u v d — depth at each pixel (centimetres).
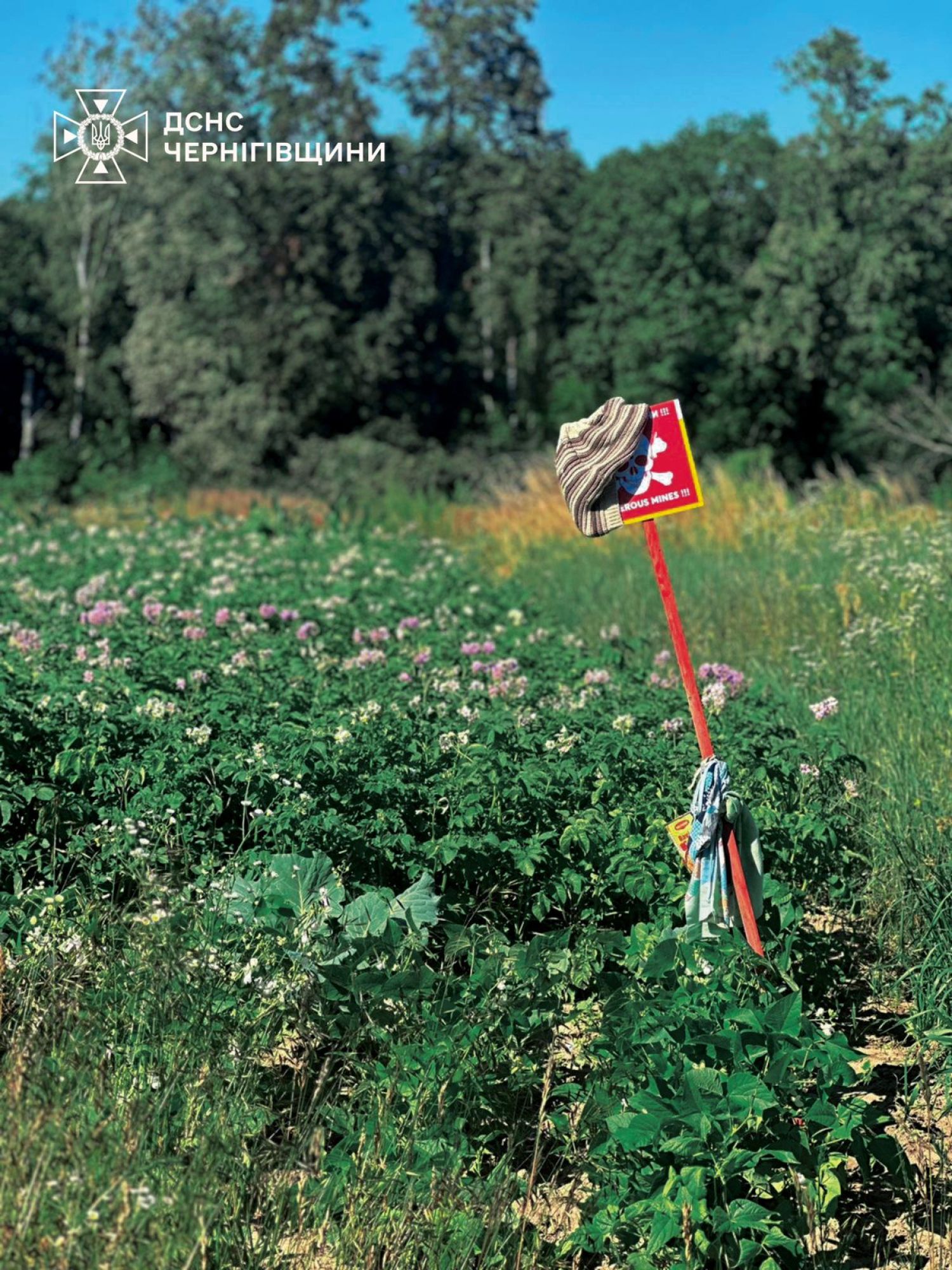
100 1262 315
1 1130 354
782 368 4191
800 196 4353
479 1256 367
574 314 5247
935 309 4441
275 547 1644
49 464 4400
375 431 4538
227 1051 416
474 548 1816
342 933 486
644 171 4884
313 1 4150
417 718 685
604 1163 389
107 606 1042
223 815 600
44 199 5716
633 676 838
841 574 1223
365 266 4738
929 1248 381
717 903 458
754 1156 355
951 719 781
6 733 601
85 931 455
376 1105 407
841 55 4162
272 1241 357
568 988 455
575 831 539
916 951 544
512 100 5416
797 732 723
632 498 467
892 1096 460
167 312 4441
